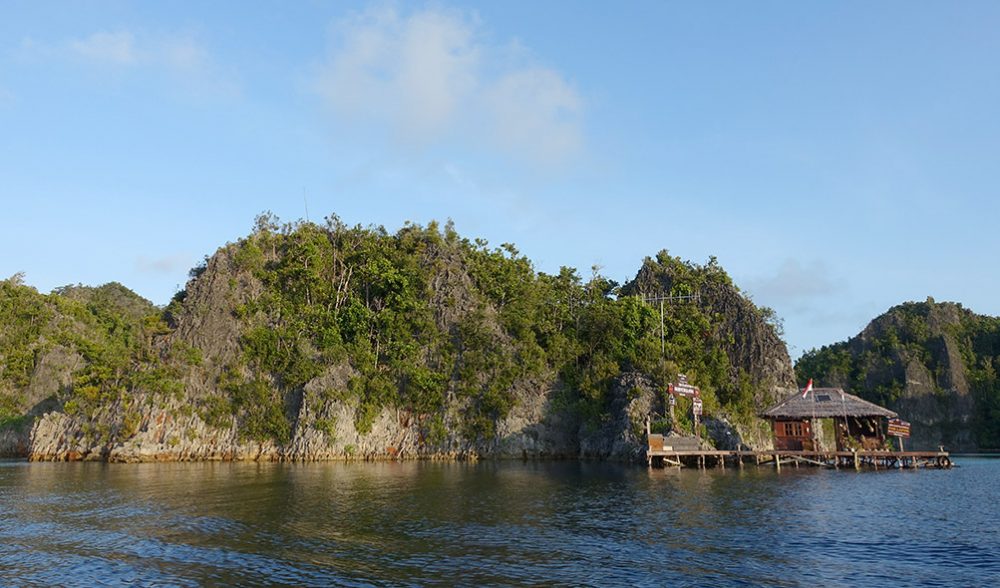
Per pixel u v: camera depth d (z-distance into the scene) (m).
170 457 77.81
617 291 114.38
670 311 100.75
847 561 24.97
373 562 24.77
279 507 37.94
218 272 94.50
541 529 31.25
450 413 86.12
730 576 22.86
